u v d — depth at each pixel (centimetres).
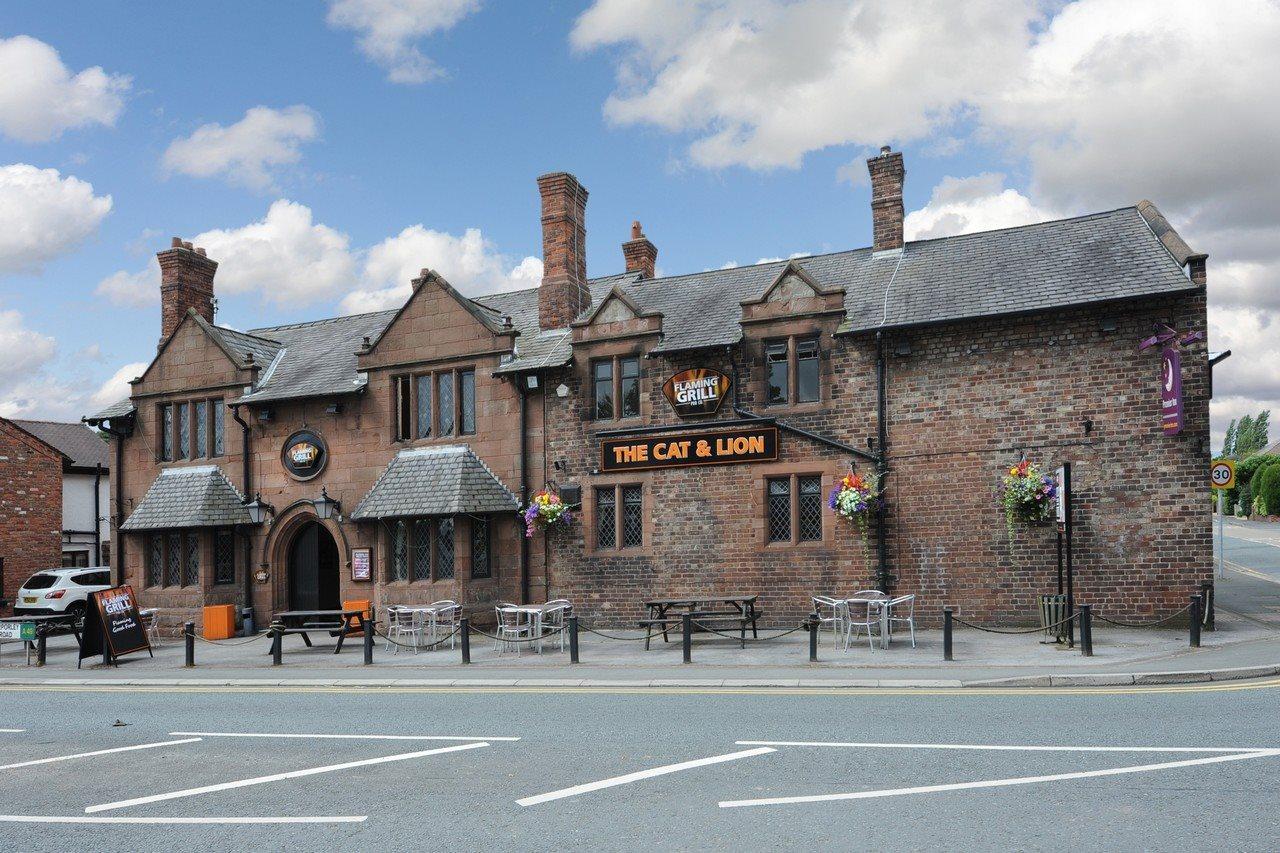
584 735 929
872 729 905
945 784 705
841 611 1530
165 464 2395
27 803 757
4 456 2942
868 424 1777
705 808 671
